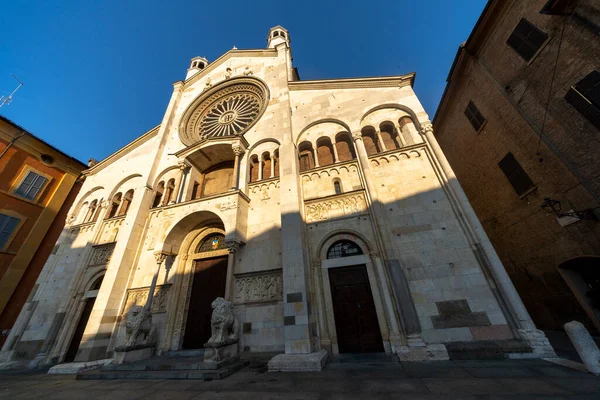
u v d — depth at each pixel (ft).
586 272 35.24
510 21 40.86
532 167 39.78
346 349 33.53
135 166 67.56
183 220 47.67
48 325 49.49
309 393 19.53
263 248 42.29
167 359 36.01
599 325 33.01
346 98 55.11
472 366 24.71
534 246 41.68
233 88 72.79
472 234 34.14
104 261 53.21
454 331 30.37
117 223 58.18
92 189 69.46
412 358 28.32
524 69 39.01
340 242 40.24
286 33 102.78
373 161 45.16
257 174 53.72
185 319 44.14
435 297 32.53
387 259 35.04
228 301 35.88
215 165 62.28
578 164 32.45
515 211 45.01
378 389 19.53
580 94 31.48
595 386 16.66
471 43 48.34
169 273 47.32
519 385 18.21
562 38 33.12
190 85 81.15
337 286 37.14
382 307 33.68
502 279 30.55
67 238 62.23
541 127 36.91
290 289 34.12
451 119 62.28
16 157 69.10
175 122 72.23
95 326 40.98
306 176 47.67
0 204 64.03
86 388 25.81
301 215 40.96
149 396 21.35
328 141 53.78
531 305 44.73
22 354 46.57
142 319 39.22
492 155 49.11
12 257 63.57
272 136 54.70
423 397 17.16
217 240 50.16
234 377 26.81
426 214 37.70
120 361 34.24
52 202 73.97
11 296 61.67
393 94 51.93
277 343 34.83
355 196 42.09
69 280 54.54
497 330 29.04
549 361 24.40
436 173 40.42
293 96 60.49
